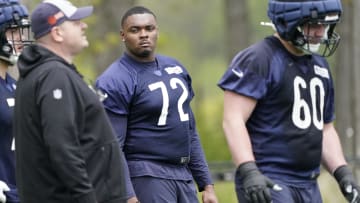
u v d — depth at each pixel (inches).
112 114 827.4
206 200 875.4
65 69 673.0
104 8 1708.9
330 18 762.8
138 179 832.9
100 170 679.7
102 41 1702.8
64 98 665.0
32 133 674.8
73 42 695.1
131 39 837.8
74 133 664.4
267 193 744.3
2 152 781.3
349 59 1563.7
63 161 658.8
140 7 849.5
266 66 765.3
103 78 833.5
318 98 785.6
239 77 764.6
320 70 790.5
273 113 772.6
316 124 783.1
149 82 837.2
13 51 793.6
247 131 774.5
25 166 682.8
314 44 768.3
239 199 780.0
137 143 836.0
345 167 813.9
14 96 759.7
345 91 1601.9
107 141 684.1
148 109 832.9
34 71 675.4
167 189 836.0
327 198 1443.2
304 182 783.1
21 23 792.3
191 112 863.7
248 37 1910.7
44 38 692.7
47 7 692.1
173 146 840.9
